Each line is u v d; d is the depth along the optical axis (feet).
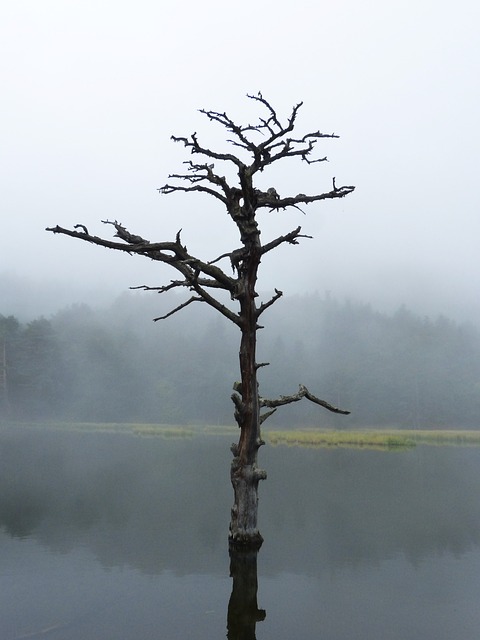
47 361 301.43
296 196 45.44
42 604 31.45
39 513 56.54
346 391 329.72
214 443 150.00
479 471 91.86
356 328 473.67
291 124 42.63
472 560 40.52
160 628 27.99
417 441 171.12
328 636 26.89
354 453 123.95
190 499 64.95
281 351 377.09
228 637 26.78
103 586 34.63
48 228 39.60
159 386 323.78
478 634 27.14
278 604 31.53
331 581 35.68
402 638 26.63
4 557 40.93
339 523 53.01
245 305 43.34
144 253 44.24
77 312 458.09
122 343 366.84
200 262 41.96
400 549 43.75
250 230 43.21
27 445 138.62
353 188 45.34
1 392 281.74
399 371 357.61
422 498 66.33
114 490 71.00
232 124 42.70
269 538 47.16
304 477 84.17
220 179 44.11
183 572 37.58
